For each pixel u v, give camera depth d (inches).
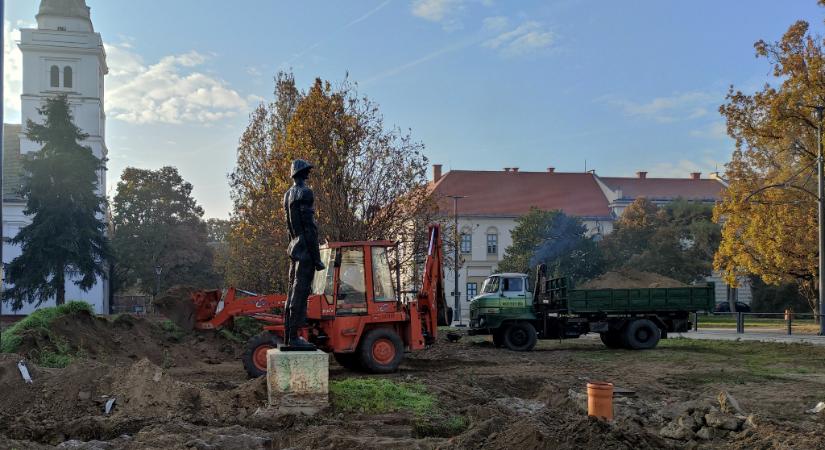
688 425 366.9
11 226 2332.7
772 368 673.6
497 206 3029.0
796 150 1418.6
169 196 2716.5
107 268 2448.3
